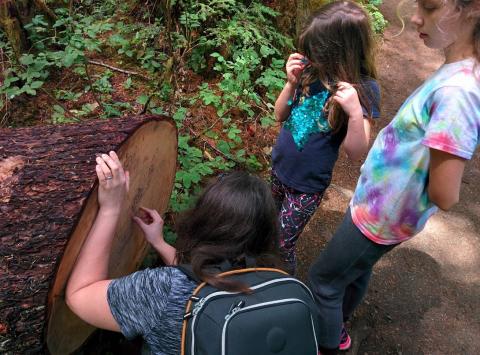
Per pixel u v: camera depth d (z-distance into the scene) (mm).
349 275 1932
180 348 1190
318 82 1990
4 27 3402
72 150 1672
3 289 1435
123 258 2012
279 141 2189
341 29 1805
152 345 1246
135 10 4230
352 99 1771
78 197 1528
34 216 1497
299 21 4219
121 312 1261
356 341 2494
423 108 1399
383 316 2654
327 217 3236
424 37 1354
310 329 1169
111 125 1804
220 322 1104
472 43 1278
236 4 4035
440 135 1296
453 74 1302
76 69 3525
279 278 1215
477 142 1323
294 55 2080
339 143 2055
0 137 1764
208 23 3854
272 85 3672
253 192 1312
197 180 2641
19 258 1455
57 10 3713
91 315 1319
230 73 3457
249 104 3590
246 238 1260
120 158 1740
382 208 1646
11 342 1501
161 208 2350
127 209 1894
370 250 1779
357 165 3768
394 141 1548
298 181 2125
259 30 3873
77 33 3213
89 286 1370
